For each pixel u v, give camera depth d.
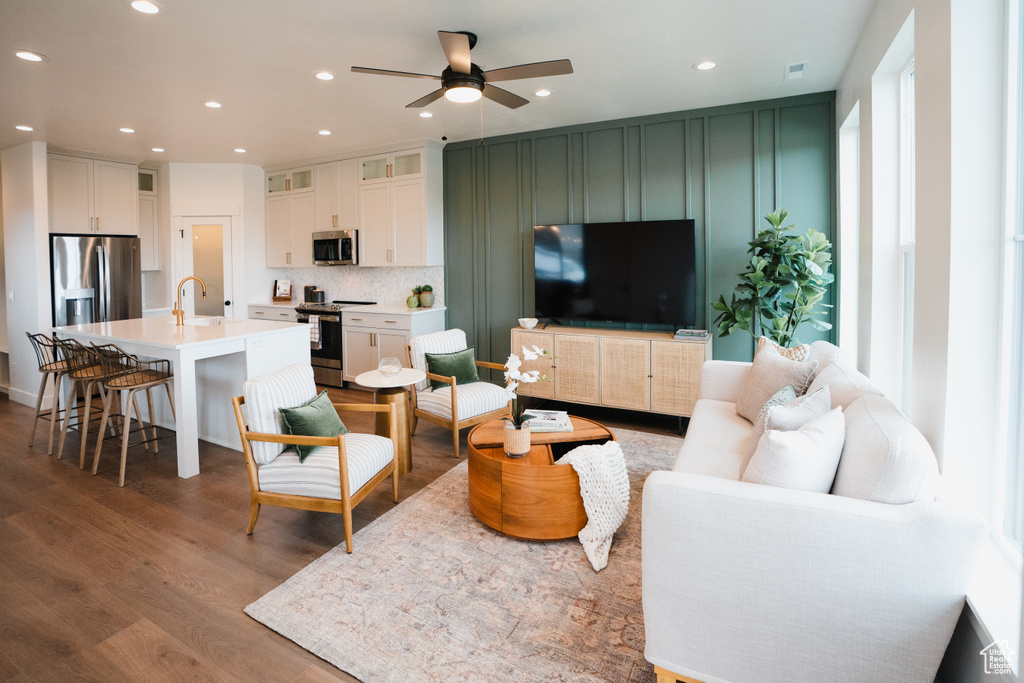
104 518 3.00
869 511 1.44
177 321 4.46
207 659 1.93
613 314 4.99
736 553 1.55
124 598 2.28
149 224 6.68
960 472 1.78
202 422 4.36
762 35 3.20
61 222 5.80
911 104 2.86
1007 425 1.73
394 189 5.95
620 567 2.49
